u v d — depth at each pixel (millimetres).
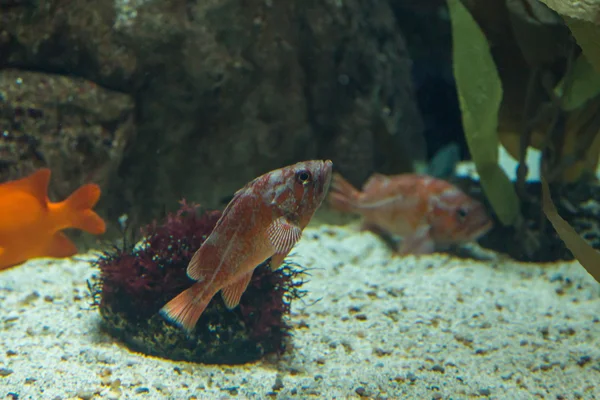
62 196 2082
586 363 1764
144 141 2215
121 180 2195
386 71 2725
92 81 2168
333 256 2250
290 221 1497
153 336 1693
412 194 2316
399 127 2799
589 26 1687
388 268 2207
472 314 1936
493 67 2123
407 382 1675
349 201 2398
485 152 2184
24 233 1675
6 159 2047
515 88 2215
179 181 2271
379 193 2361
